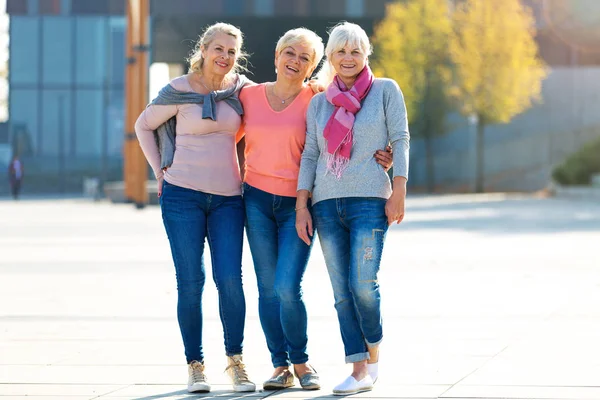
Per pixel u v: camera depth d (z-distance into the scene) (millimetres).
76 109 102188
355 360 11523
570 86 101438
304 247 11859
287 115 11922
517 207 63469
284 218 11992
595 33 100562
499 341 14664
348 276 11695
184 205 11898
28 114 102125
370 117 11500
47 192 102062
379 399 10891
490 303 18984
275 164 11898
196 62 12148
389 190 11617
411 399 10789
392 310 18141
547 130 101438
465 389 11258
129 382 12117
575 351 13734
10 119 101875
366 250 11414
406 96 89625
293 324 11758
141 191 62875
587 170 83750
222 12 95375
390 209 11367
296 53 11891
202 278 11930
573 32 100750
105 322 17156
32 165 102000
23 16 101500
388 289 21359
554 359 13133
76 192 102125
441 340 14844
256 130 11953
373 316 11477
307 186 11711
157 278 24219
